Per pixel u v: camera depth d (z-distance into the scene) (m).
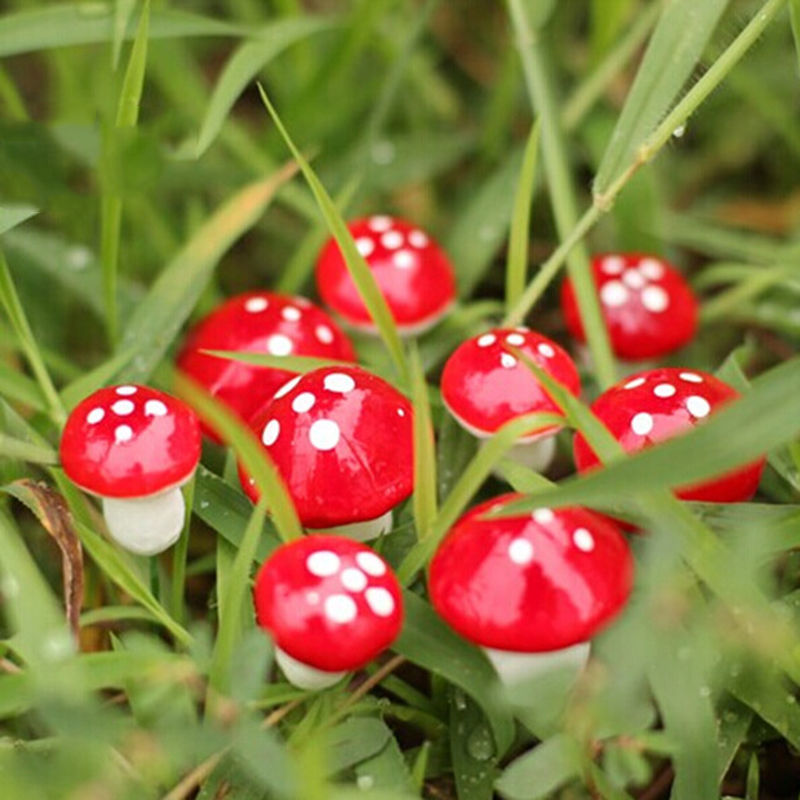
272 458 0.39
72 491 0.41
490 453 0.39
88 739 0.35
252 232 0.54
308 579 0.37
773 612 0.38
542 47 0.52
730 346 0.50
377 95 0.53
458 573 0.37
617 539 0.38
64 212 0.50
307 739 0.39
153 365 0.44
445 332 0.47
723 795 0.42
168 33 0.46
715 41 0.49
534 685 0.37
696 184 0.54
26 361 0.48
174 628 0.40
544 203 0.53
